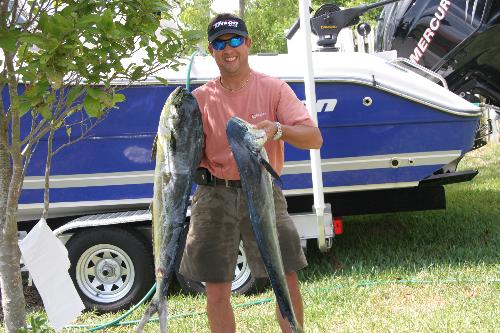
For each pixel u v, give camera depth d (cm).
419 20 688
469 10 662
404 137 568
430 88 565
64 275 296
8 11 253
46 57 217
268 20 1436
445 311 470
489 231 698
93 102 231
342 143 568
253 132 258
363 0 1590
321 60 565
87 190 562
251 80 326
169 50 270
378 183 576
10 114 267
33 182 556
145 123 555
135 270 555
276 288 254
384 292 529
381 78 561
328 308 497
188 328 484
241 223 336
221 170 330
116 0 243
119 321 516
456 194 918
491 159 1211
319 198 533
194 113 272
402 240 693
